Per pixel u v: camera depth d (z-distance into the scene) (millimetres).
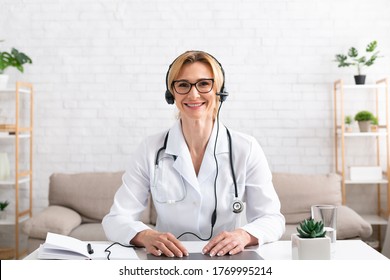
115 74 4152
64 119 4168
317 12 4105
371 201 4152
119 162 4172
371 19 4098
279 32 4109
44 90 4156
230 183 1816
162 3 4125
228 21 4113
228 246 1541
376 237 4105
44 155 4180
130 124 4164
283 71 4117
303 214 3639
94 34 4137
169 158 1850
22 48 4145
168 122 4152
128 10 4133
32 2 4141
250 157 1831
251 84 4125
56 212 3445
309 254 1443
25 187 4184
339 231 3219
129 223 1725
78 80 4152
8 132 3818
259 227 1700
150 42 4133
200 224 1817
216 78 1683
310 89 4113
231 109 4129
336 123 4066
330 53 4109
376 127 3891
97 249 1604
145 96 4152
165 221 1839
